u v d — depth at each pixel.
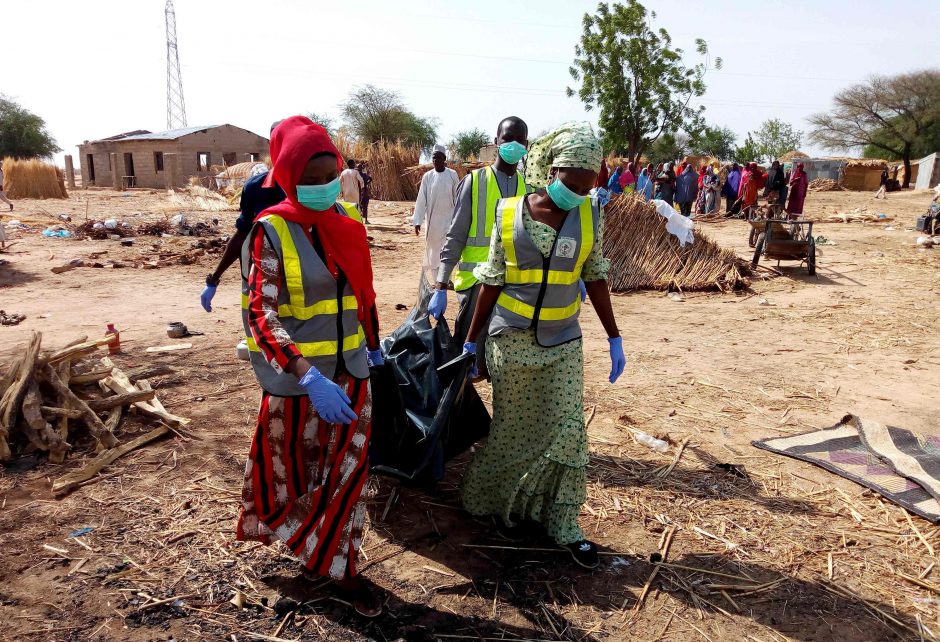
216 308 8.32
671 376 6.05
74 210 21.14
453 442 3.78
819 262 12.90
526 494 3.28
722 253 10.64
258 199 3.59
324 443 2.77
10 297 8.73
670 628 2.83
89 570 3.04
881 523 3.67
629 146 31.52
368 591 2.86
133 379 5.39
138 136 46.31
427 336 3.92
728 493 3.96
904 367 6.45
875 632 2.84
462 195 4.12
